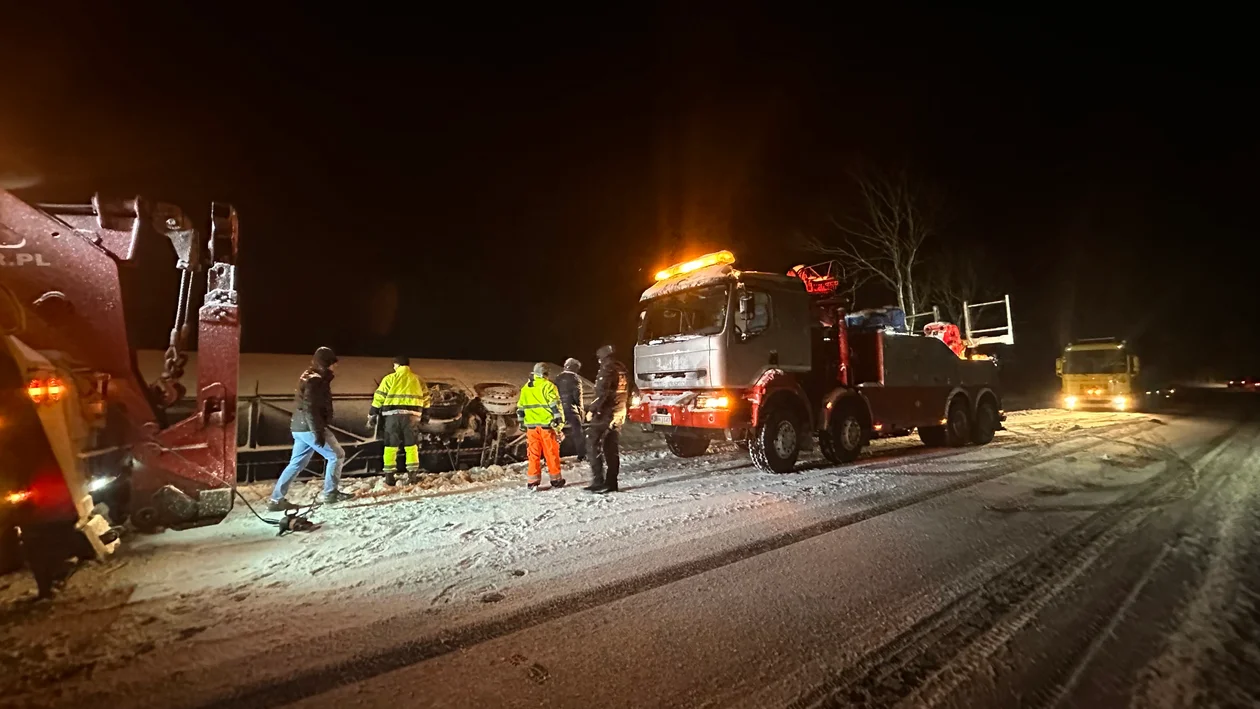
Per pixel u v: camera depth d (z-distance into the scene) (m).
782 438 9.78
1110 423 18.42
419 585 4.80
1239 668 3.59
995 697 3.29
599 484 8.34
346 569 5.14
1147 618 4.27
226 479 5.77
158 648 3.74
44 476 4.53
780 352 9.91
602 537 6.10
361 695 3.25
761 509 7.30
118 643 3.80
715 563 5.35
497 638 3.91
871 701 3.25
